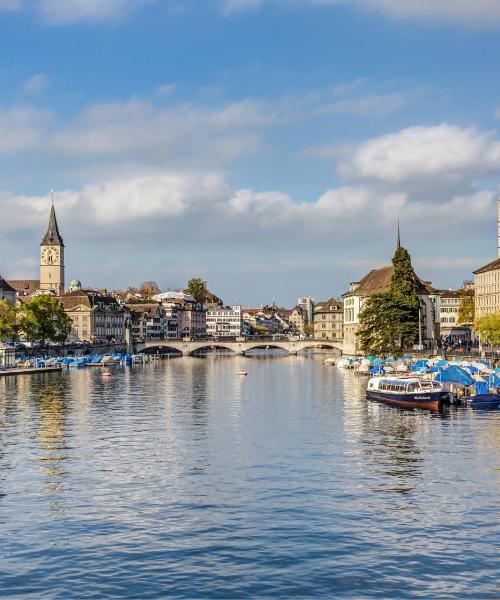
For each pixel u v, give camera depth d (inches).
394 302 7775.6
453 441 3043.8
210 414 4050.2
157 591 1525.6
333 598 1489.9
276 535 1843.0
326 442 3056.1
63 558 1702.8
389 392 4463.6
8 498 2187.5
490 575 1595.7
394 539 1808.6
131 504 2119.8
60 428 3499.0
